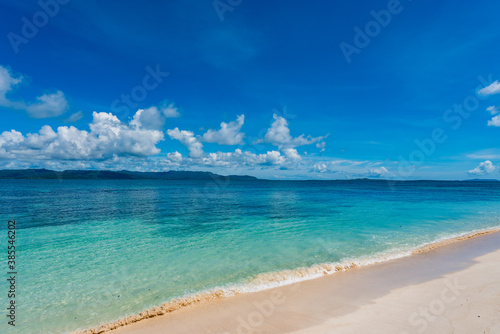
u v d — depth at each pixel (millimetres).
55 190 65188
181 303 7645
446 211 26891
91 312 7223
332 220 21609
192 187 91375
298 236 15867
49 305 7629
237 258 11688
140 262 11242
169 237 15812
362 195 51781
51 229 18172
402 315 6559
